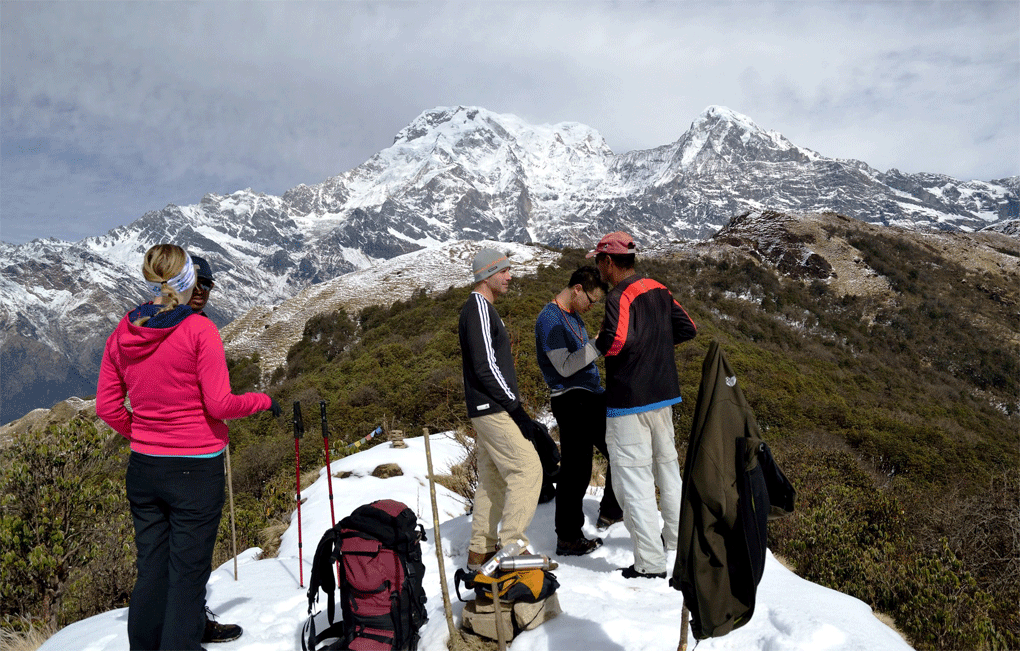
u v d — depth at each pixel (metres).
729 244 102.75
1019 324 83.50
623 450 3.88
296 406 4.85
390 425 21.38
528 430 3.67
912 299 87.50
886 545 7.23
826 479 9.95
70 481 7.15
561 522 4.41
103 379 3.12
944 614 5.29
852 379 50.41
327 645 3.43
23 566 6.74
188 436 3.06
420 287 79.31
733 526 2.61
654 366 3.83
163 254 3.04
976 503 8.98
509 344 3.79
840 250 99.25
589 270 4.34
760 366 35.66
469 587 3.41
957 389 66.81
